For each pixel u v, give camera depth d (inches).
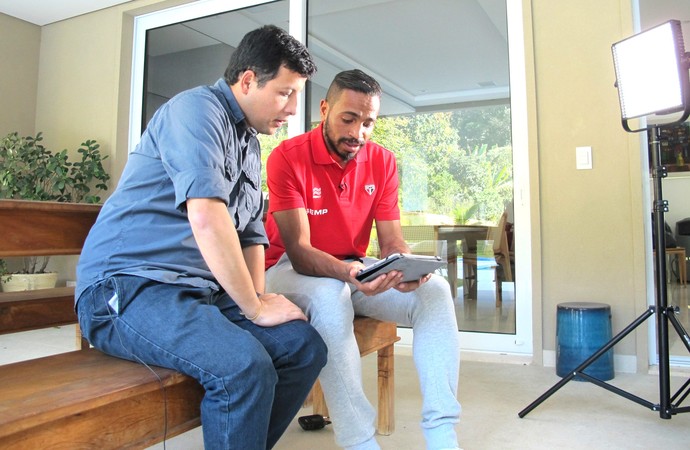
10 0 153.2
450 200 117.6
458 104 117.8
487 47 115.3
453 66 119.0
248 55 44.1
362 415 48.8
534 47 105.3
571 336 91.6
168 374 35.7
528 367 100.6
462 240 116.0
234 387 34.7
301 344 40.8
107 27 158.7
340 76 58.3
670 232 210.4
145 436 34.5
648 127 71.1
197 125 40.5
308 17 134.9
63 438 29.4
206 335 35.9
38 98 171.0
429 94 120.8
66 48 166.2
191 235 42.5
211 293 42.7
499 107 113.4
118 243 40.9
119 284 38.6
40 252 61.1
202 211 38.4
